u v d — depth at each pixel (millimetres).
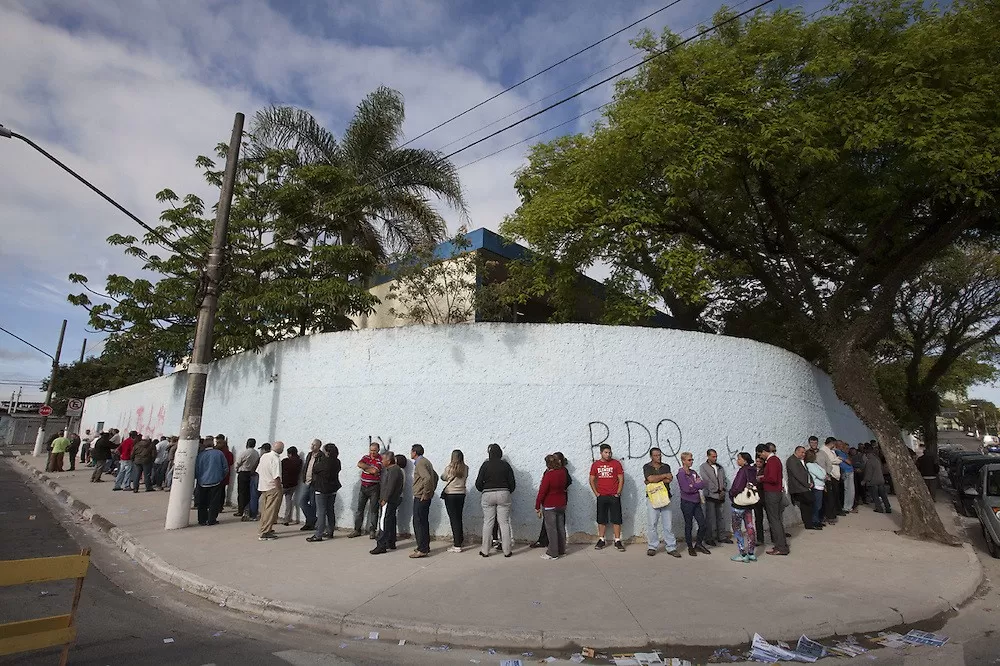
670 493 8422
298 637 5352
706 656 5031
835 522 11273
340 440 10133
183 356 19188
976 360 28172
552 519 8008
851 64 10188
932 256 10617
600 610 5793
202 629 5477
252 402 12180
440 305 13578
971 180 9062
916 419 22516
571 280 12281
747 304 17359
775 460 8586
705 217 13461
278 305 13375
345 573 7125
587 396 9258
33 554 8320
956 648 5223
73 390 44969
